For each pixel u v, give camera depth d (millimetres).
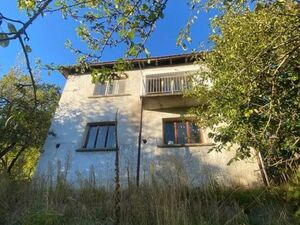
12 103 2807
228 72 7918
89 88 14898
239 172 10594
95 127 13406
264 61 4625
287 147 7332
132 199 6391
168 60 15109
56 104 13602
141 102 12852
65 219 5891
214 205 6219
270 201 7066
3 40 1597
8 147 13539
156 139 12250
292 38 4230
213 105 8797
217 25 8547
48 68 4352
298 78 5809
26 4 2754
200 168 10914
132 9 3635
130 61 3871
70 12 3893
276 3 4160
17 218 6160
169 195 6285
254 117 7535
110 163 11555
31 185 7859
